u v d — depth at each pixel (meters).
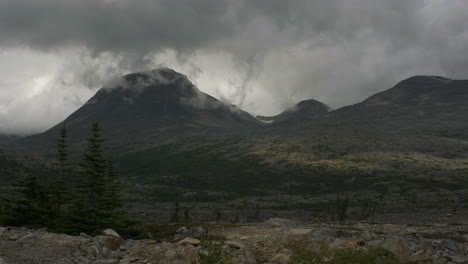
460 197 169.62
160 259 16.58
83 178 42.25
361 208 149.75
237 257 17.27
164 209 171.38
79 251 17.12
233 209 171.88
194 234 28.28
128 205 189.75
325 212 154.50
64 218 34.53
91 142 43.47
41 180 41.16
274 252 19.02
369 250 14.82
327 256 14.34
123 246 19.58
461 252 20.75
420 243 23.33
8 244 16.83
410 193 196.62
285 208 174.75
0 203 38.44
